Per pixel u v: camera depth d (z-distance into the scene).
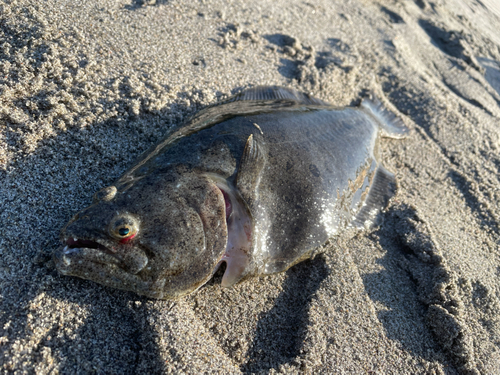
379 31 0.60
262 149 0.29
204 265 0.25
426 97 0.51
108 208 0.23
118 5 0.39
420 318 0.30
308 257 0.31
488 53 0.69
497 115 0.55
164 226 0.23
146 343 0.23
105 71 0.33
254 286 0.29
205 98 0.37
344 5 0.62
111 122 0.31
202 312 0.27
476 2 0.90
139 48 0.37
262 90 0.40
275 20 0.51
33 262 0.24
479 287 0.32
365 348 0.27
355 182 0.36
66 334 0.22
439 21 0.71
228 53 0.43
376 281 0.32
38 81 0.29
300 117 0.34
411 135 0.46
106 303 0.24
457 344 0.28
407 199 0.39
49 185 0.27
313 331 0.27
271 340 0.27
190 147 0.28
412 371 0.27
